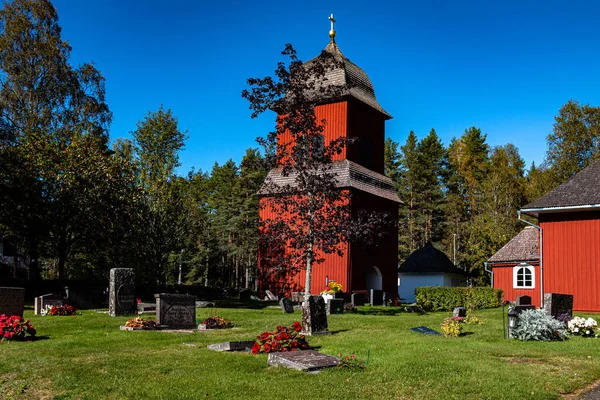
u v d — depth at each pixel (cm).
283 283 3566
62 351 1192
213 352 1195
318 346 1322
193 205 4103
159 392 855
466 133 7794
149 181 3719
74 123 3944
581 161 5122
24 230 3122
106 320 1845
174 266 5822
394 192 4006
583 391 910
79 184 3080
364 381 927
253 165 2547
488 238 4744
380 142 4069
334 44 4003
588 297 2527
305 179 2523
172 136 3844
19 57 3781
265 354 1164
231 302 3189
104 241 3288
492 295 2917
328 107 3741
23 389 895
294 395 841
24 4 3891
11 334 1341
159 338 1418
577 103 5184
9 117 3697
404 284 4759
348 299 3144
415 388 891
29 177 3009
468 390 880
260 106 2473
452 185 7231
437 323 1936
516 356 1207
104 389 878
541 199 2702
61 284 3084
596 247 2533
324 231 2422
